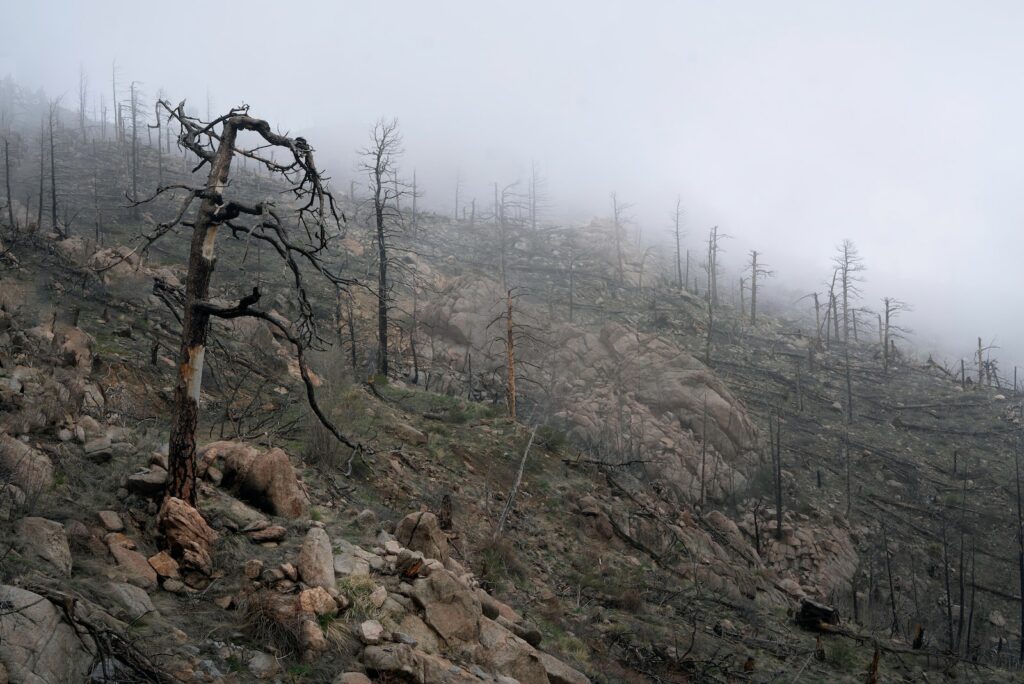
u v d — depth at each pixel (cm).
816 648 1709
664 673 1294
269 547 847
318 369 2166
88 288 2339
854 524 3956
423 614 813
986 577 3666
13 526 648
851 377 6650
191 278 809
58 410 973
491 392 4012
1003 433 5531
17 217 4303
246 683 580
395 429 2134
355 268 5403
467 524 1680
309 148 812
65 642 510
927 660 1839
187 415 807
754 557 2964
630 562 2047
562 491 2306
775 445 4706
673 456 3744
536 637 973
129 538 743
